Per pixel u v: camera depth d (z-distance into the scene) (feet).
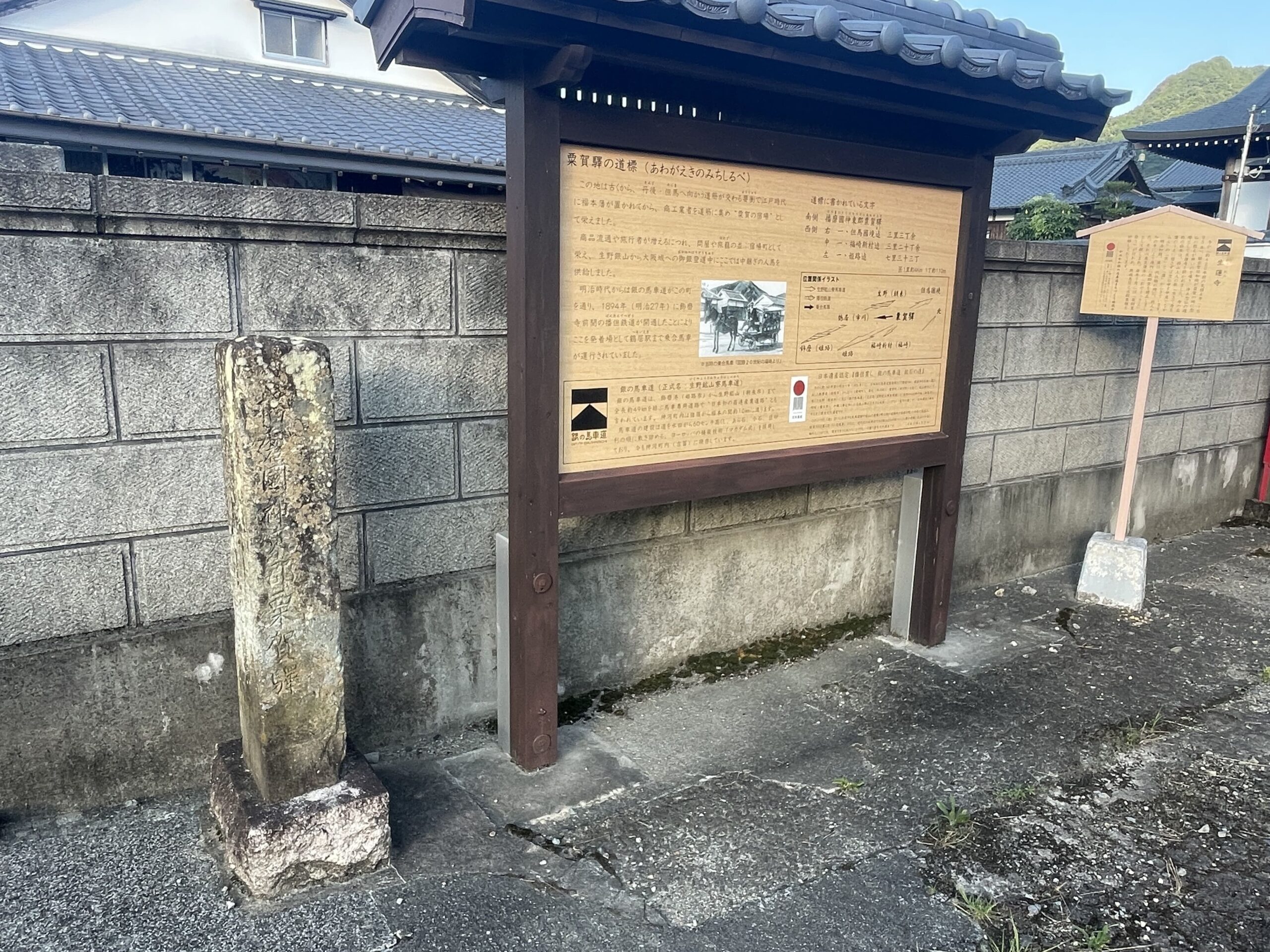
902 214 12.80
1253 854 9.71
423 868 9.02
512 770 11.09
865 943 8.19
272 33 39.40
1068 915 8.67
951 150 13.03
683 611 14.03
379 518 10.91
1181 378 21.44
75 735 9.41
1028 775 11.21
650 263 10.55
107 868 8.72
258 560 8.01
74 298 8.69
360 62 41.63
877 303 12.91
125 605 9.45
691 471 11.35
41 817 9.40
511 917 8.35
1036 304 17.66
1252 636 16.03
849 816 10.22
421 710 11.75
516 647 10.75
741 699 13.20
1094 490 20.24
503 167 31.60
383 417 10.69
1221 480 23.70
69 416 8.84
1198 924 8.60
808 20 9.09
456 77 39.93
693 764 11.33
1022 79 11.02
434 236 10.60
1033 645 15.44
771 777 11.03
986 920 8.54
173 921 8.03
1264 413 24.30
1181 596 18.10
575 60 8.42
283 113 32.94
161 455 9.39
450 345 11.04
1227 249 15.39
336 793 8.72
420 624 11.50
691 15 8.50
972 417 17.29
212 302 9.41
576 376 10.32
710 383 11.45
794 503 14.94
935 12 11.89
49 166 9.64
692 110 10.53
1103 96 11.92
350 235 10.02
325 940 7.89
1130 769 11.41
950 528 14.80
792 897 8.79
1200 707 13.23
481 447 11.56
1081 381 19.08
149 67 36.01
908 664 14.55
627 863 9.25
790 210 11.63
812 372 12.46
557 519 10.37
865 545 16.19
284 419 7.92
